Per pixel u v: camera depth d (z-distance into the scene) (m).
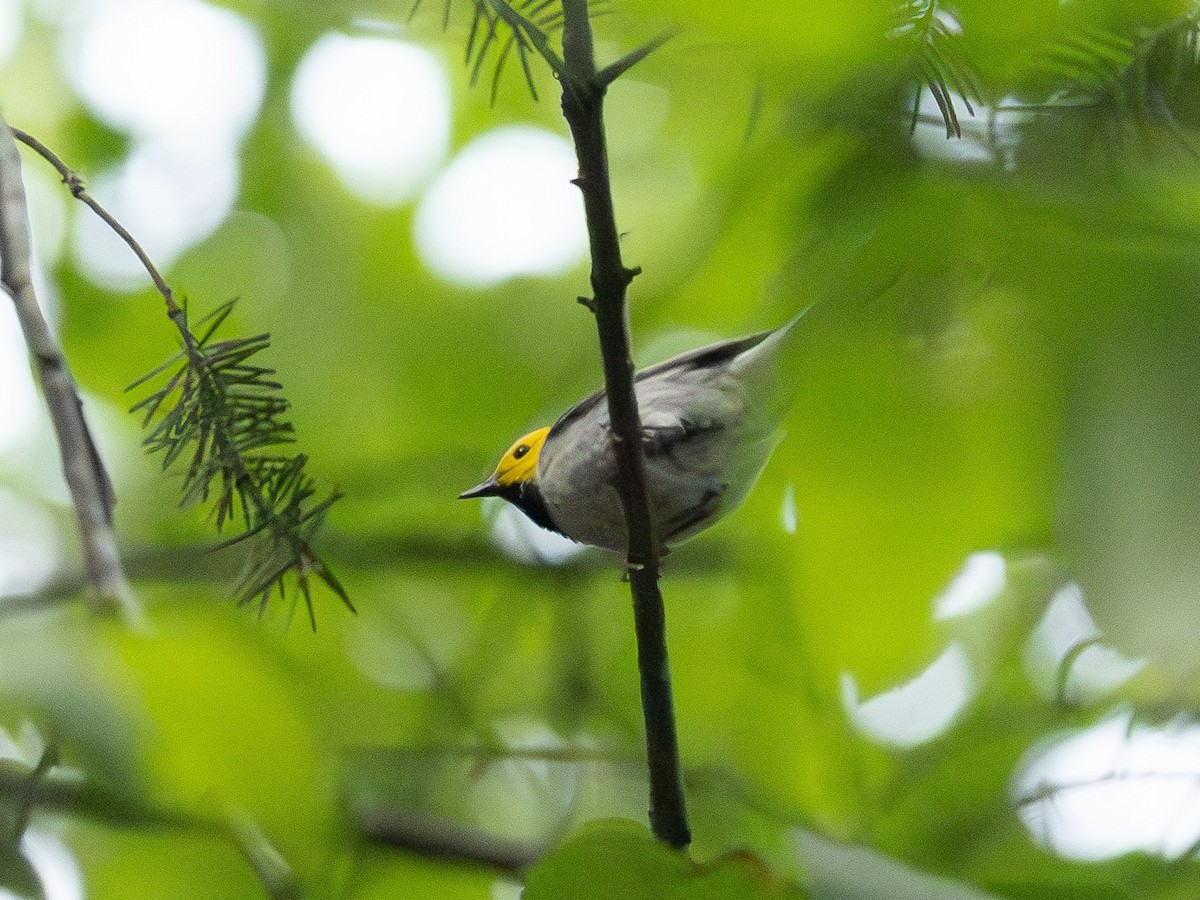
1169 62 3.33
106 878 7.46
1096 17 3.39
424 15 6.06
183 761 4.00
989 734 10.52
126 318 12.23
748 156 4.19
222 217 12.94
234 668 3.99
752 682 10.11
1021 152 3.36
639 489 6.32
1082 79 3.36
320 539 12.09
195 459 4.37
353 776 9.39
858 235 3.61
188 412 4.39
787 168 4.01
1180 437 2.73
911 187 3.51
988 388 3.62
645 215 10.13
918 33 3.29
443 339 12.37
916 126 3.50
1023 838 8.94
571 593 12.58
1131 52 3.35
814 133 3.76
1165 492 2.71
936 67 3.30
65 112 13.05
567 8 4.79
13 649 3.17
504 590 12.79
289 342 12.39
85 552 3.73
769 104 3.72
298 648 10.85
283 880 4.60
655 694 6.37
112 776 3.42
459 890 8.80
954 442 3.77
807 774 9.98
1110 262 2.98
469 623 13.29
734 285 6.50
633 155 10.27
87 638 3.35
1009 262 3.21
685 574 11.12
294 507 4.30
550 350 12.43
